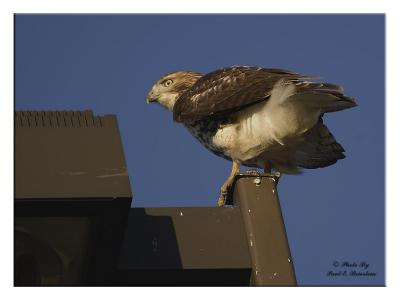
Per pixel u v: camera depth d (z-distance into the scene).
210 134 15.08
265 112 14.35
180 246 10.98
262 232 10.97
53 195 9.65
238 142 14.79
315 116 14.05
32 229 10.17
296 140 14.47
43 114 11.58
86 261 10.52
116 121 11.49
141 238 11.02
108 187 9.80
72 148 10.60
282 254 10.77
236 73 14.86
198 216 11.32
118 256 10.56
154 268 10.74
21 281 10.40
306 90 13.61
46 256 10.45
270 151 14.88
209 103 14.72
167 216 11.31
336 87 13.51
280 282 10.50
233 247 10.98
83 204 9.71
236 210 11.42
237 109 14.55
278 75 14.41
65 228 10.17
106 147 10.68
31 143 10.66
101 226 10.02
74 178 9.96
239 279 10.92
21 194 9.64
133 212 11.32
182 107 15.09
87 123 11.33
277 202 11.30
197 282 10.92
